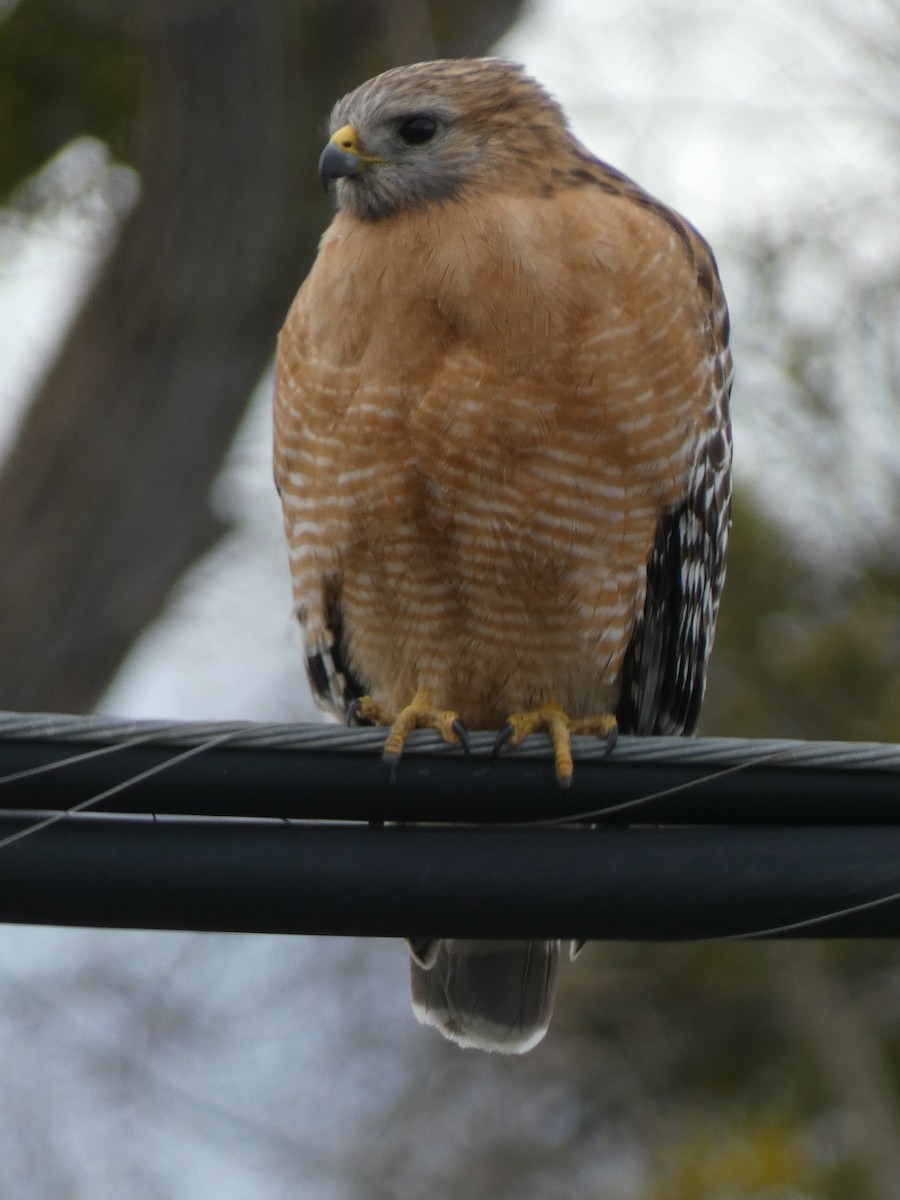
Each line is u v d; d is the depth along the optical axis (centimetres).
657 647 919
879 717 1470
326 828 639
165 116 1524
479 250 830
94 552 1582
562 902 639
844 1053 1458
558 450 833
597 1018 1531
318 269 881
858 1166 1398
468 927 638
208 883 632
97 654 1603
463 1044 899
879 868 639
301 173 1622
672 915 639
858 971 1508
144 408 1582
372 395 840
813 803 649
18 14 1536
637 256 838
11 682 1565
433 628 891
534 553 855
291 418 879
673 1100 1534
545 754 670
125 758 634
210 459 1617
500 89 897
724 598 1502
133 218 1569
